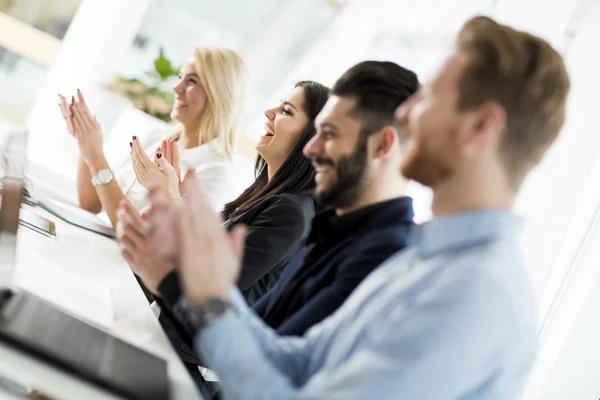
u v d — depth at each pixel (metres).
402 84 1.25
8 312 0.99
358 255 1.24
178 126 2.59
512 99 0.87
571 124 2.60
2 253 1.13
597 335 2.40
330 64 3.32
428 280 0.86
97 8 3.11
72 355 0.93
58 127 3.05
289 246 1.75
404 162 0.94
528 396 2.41
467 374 0.80
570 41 2.75
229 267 0.91
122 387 0.91
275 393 0.86
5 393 0.85
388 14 3.27
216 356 0.88
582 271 2.44
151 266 1.16
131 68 3.18
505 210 0.89
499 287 0.82
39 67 3.16
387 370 0.80
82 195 2.37
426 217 2.86
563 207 2.58
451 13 3.21
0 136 2.85
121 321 1.25
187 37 3.26
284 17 3.35
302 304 1.32
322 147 1.29
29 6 3.11
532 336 0.87
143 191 2.43
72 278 1.37
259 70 3.38
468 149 0.88
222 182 2.39
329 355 0.95
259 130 3.42
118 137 3.07
